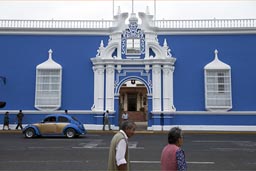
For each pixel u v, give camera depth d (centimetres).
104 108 2497
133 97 4403
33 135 1967
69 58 2567
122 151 503
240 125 2456
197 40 2552
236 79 2508
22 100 2534
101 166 1024
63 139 1875
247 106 2481
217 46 2539
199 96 2506
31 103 2531
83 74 2553
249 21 2570
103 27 2598
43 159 1157
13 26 2592
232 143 1703
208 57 2533
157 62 2481
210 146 1572
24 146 1527
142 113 4131
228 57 2527
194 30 2545
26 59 2567
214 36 2552
